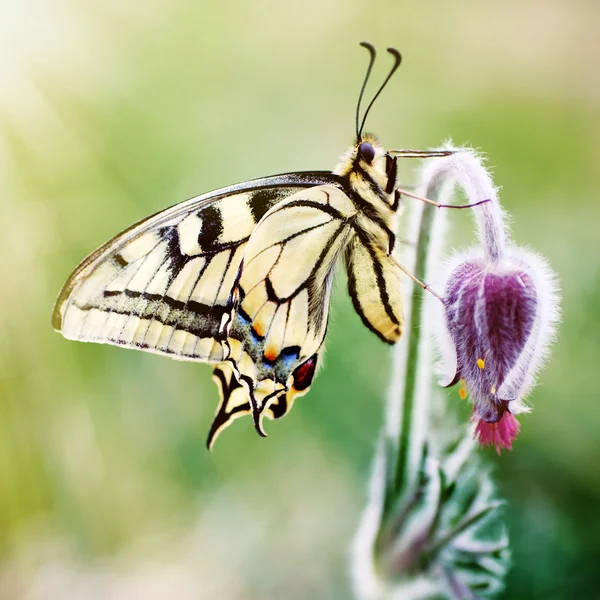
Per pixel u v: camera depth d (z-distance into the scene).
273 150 0.51
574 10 0.59
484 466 0.33
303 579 0.38
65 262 0.40
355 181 0.33
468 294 0.32
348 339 0.40
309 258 0.33
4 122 0.40
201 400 0.40
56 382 0.39
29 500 0.39
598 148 0.51
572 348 0.39
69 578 0.38
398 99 0.55
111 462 0.39
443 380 0.32
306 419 0.39
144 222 0.32
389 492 0.33
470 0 0.58
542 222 0.44
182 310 0.33
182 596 0.38
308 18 0.55
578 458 0.37
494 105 0.54
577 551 0.36
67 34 0.43
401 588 0.33
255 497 0.39
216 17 0.53
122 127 0.45
